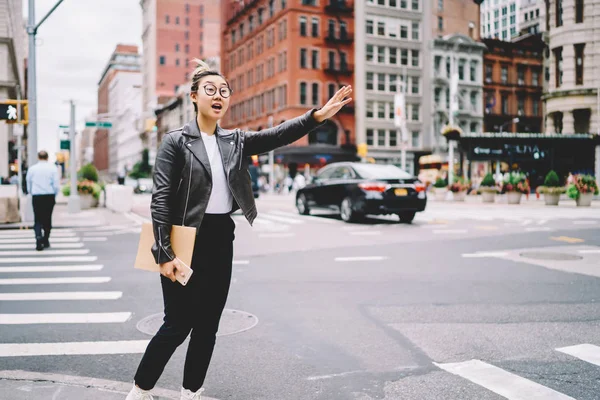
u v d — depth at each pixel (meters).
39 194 10.20
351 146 58.34
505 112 68.25
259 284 7.00
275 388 3.53
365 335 4.74
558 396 3.38
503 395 3.40
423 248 10.35
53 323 5.14
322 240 11.73
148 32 131.12
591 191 23.73
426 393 3.45
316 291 6.56
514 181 27.41
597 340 4.57
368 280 7.24
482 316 5.36
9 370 3.80
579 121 42.41
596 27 40.72
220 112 2.81
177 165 2.76
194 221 2.73
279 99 59.50
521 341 4.55
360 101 59.56
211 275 2.81
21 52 63.06
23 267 8.34
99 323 5.14
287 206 25.41
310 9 57.53
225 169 2.82
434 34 63.25
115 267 8.36
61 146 19.89
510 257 9.15
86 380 3.53
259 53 64.56
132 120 135.50
